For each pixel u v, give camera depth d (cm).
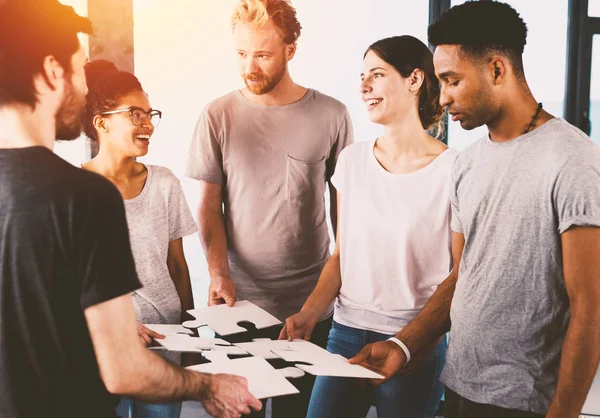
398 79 168
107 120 172
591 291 114
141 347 95
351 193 180
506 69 127
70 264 87
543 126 125
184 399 105
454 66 129
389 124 172
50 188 86
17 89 89
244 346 145
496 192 129
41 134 92
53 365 87
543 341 125
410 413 164
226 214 226
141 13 350
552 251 121
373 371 147
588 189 113
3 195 86
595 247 113
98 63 179
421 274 171
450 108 133
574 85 393
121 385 92
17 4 89
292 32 207
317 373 127
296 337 169
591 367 115
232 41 209
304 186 219
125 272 91
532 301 125
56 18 91
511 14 127
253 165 217
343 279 183
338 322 183
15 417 86
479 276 133
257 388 115
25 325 86
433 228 168
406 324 170
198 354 192
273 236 218
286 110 217
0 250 86
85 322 89
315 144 219
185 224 191
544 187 120
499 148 131
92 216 87
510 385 129
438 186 167
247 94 221
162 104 432
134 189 180
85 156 228
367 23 400
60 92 93
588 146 118
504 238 128
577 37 386
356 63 426
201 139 220
